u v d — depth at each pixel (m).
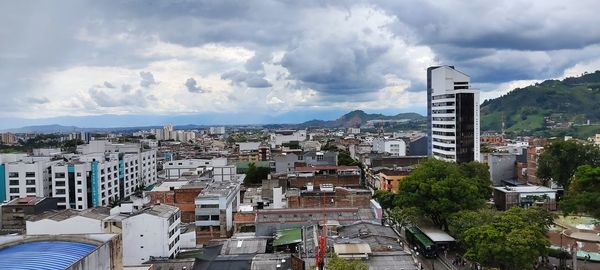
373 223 100.56
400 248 83.50
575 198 108.25
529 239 81.94
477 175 150.25
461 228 102.69
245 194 159.38
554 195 146.12
